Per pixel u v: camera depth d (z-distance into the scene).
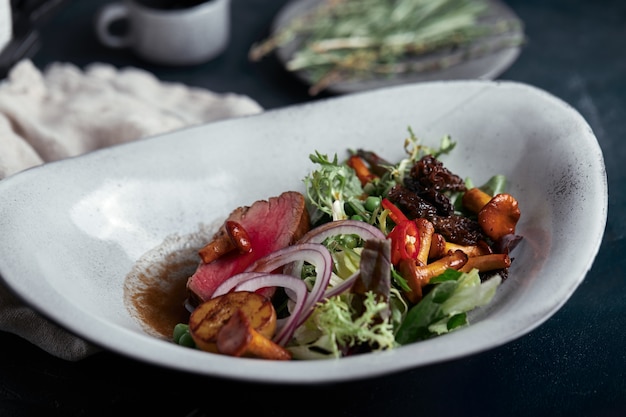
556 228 0.47
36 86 0.65
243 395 0.46
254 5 0.84
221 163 0.54
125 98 0.66
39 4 0.69
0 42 0.65
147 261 0.51
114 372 0.48
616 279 0.53
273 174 0.54
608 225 0.57
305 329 0.45
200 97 0.69
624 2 0.84
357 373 0.39
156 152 0.52
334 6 0.79
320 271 0.46
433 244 0.49
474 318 0.45
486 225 0.50
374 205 0.50
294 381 0.39
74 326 0.41
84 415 0.46
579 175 0.49
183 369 0.40
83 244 0.49
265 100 0.72
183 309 0.50
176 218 0.53
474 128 0.54
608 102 0.71
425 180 0.51
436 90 0.55
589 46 0.78
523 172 0.52
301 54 0.72
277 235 0.50
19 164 0.57
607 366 0.48
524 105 0.54
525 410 0.46
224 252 0.50
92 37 0.80
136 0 0.75
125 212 0.51
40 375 0.48
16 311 0.49
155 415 0.46
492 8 0.79
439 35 0.74
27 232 0.46
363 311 0.45
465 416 0.46
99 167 0.51
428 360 0.40
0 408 0.46
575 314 0.50
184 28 0.74
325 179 0.50
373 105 0.55
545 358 0.48
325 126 0.55
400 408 0.46
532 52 0.78
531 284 0.44
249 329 0.42
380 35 0.75
